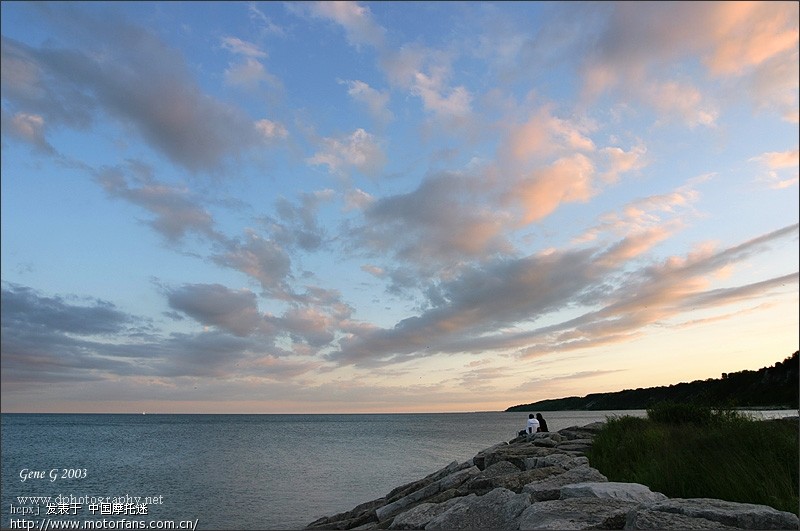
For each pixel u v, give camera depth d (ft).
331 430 379.96
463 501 27.27
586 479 26.91
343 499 77.15
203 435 301.63
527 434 76.59
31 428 422.00
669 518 17.69
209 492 85.05
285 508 70.74
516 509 21.66
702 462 30.07
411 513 28.07
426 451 161.48
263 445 204.03
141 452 171.83
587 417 467.11
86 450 182.70
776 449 31.09
